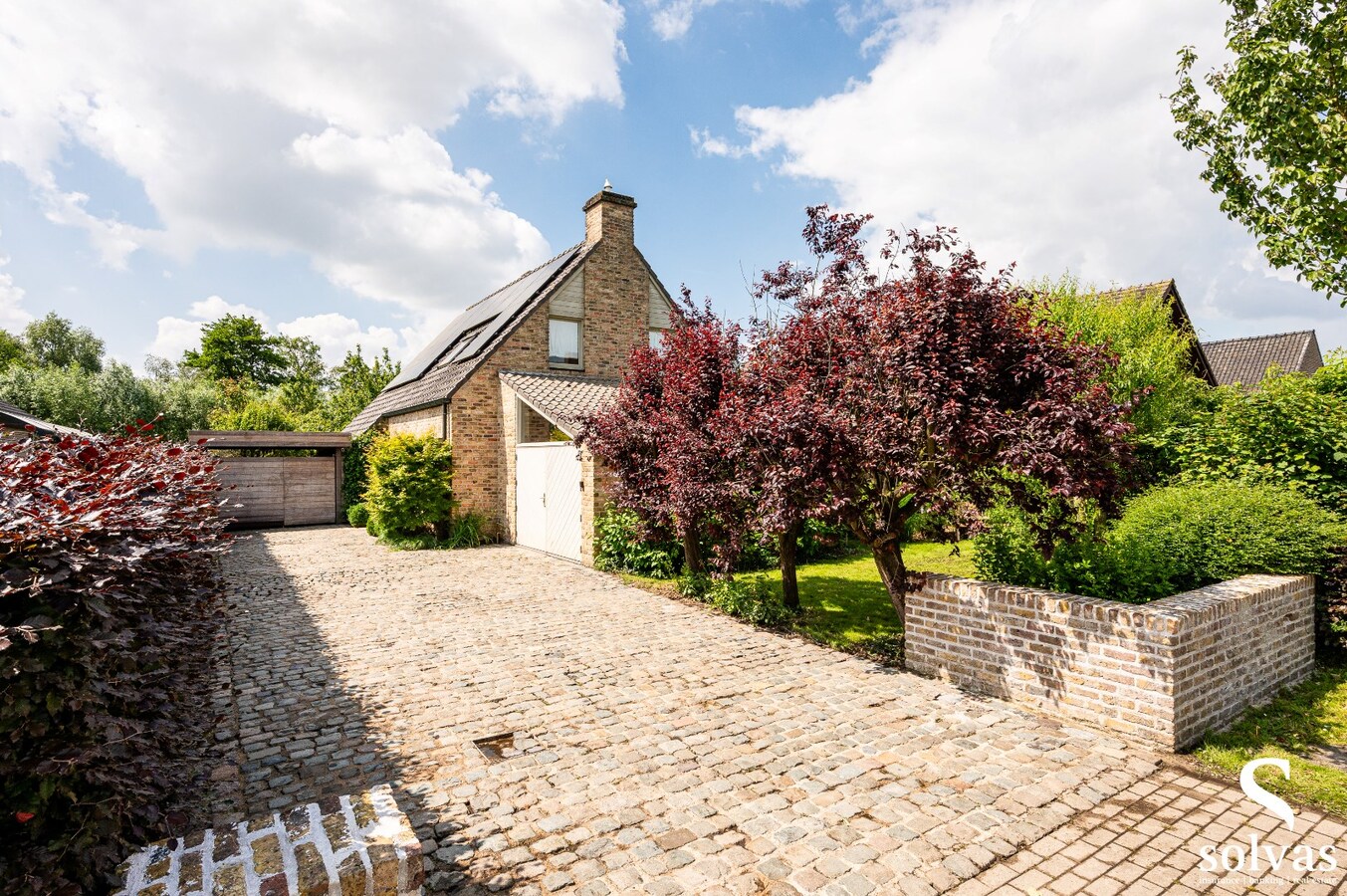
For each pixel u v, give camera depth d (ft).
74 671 8.66
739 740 16.17
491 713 17.99
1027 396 18.95
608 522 40.60
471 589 34.65
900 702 18.67
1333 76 27.30
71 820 8.75
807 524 40.11
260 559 45.27
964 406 18.97
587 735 16.55
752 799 13.28
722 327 31.55
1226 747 15.76
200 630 15.76
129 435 19.65
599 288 60.23
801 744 15.92
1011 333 19.30
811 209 25.67
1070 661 17.35
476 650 23.84
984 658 19.40
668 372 32.35
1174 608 16.30
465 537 51.93
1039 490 20.27
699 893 10.34
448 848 11.59
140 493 13.87
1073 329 40.83
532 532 49.70
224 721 17.42
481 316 73.61
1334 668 21.54
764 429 22.31
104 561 9.53
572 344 59.06
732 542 27.37
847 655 23.29
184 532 14.12
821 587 34.04
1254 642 18.51
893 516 22.33
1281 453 26.48
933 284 20.16
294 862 8.89
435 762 15.10
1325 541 21.81
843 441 20.48
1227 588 19.10
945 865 11.07
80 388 80.69
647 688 19.93
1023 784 13.89
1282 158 28.68
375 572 39.70
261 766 14.90
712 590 31.45
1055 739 16.15
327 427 102.42
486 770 14.65
